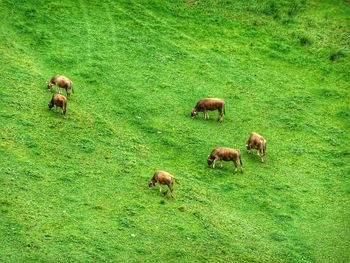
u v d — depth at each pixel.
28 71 68.00
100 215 48.66
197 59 76.19
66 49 73.94
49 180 51.50
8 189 49.28
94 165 54.78
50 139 57.09
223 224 50.31
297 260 47.94
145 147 59.06
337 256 49.22
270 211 53.25
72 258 43.38
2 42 73.06
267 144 62.84
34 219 46.59
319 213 54.06
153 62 74.25
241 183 56.16
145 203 50.94
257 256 47.53
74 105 63.50
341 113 69.50
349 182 58.56
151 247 46.28
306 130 65.94
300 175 58.75
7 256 42.44
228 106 68.12
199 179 55.72
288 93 72.06
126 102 65.81
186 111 66.00
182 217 50.03
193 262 45.59
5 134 56.31
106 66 71.81
